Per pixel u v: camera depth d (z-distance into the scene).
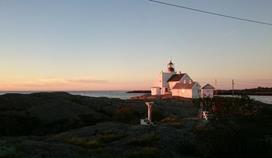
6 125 37.88
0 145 20.41
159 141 24.03
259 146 17.53
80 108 51.16
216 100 19.80
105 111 54.34
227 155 17.91
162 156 19.81
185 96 98.19
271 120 18.75
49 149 20.22
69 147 21.33
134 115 52.88
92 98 65.38
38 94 60.81
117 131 30.12
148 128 31.02
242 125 17.95
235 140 17.72
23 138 26.73
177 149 21.94
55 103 51.34
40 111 45.72
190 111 62.38
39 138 27.20
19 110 46.50
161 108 61.16
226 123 18.09
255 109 19.00
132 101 67.62
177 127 33.44
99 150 21.14
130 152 20.53
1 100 51.00
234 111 18.50
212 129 19.05
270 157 17.27
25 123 40.41
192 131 28.92
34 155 18.38
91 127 34.31
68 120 43.91
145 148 21.19
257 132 18.06
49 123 41.84
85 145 22.88
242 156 17.53
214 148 18.34
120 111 52.38
